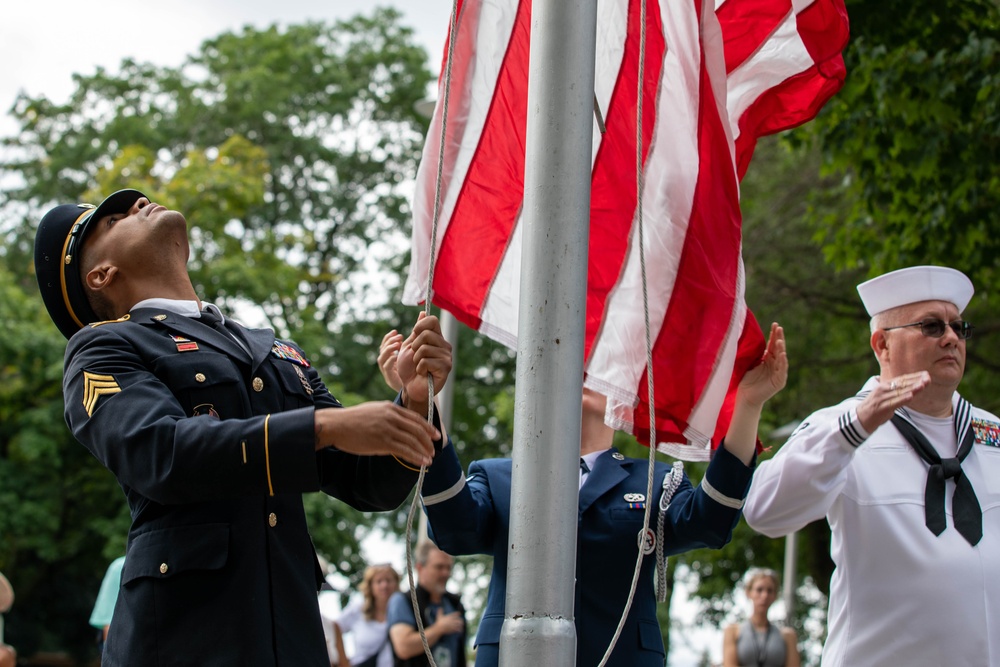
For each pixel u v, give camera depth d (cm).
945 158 1023
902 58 995
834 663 428
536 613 289
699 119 404
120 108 2711
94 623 746
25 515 2111
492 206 406
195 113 2683
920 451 435
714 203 402
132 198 353
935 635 412
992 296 1156
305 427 272
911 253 1106
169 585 291
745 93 456
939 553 418
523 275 305
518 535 293
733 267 398
